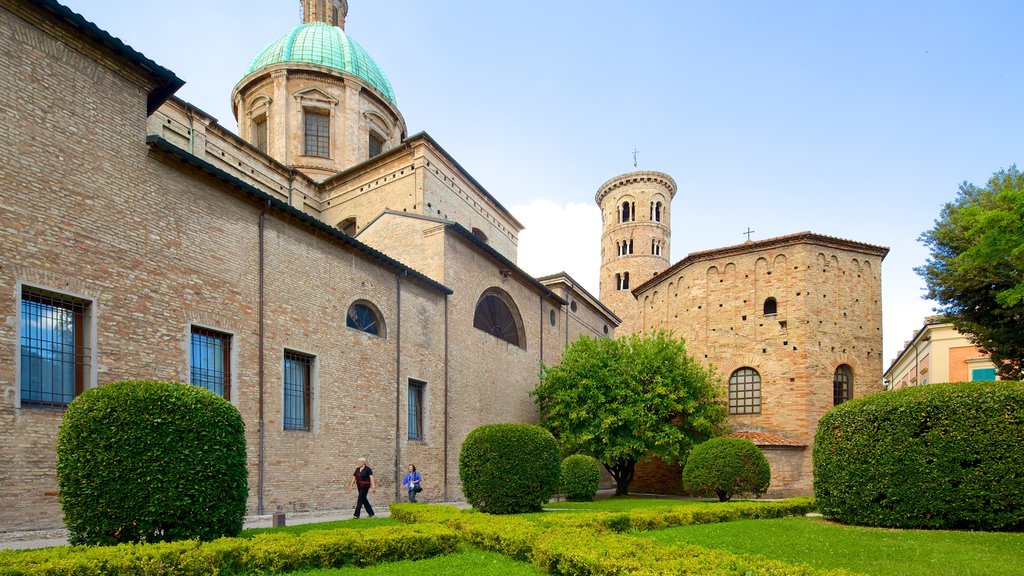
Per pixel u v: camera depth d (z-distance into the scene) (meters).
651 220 67.25
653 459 31.50
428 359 22.77
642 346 28.77
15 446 10.26
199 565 7.94
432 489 22.16
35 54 11.34
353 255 19.44
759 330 31.83
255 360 15.46
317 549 9.16
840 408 15.84
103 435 8.70
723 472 21.38
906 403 14.33
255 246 15.88
